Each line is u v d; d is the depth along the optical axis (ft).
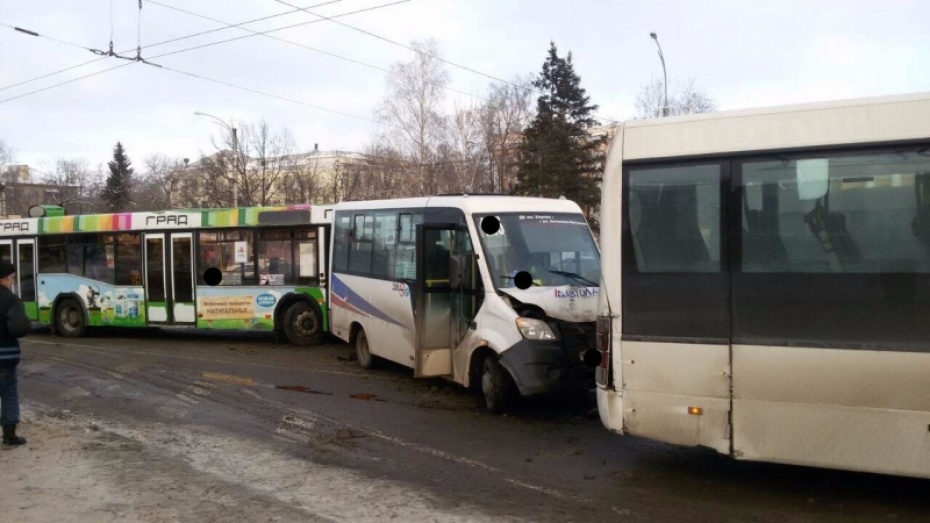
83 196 252.01
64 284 54.80
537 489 19.25
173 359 42.63
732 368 17.81
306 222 47.65
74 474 20.80
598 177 142.72
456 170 144.46
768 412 17.44
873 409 16.37
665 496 18.61
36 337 55.67
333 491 19.22
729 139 18.26
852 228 16.79
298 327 48.03
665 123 19.12
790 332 17.24
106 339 53.47
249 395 32.09
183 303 50.70
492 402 27.76
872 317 16.44
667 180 18.94
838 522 16.66
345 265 40.60
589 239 30.53
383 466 21.49
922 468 15.92
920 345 15.94
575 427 25.85
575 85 144.87
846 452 16.65
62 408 30.14
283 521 17.02
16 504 18.25
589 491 19.06
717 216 18.25
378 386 33.78
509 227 29.50
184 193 176.65
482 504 18.11
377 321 36.37
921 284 16.05
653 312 18.88
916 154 16.34
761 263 17.63
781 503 17.95
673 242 18.75
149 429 26.32
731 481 19.72
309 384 34.47
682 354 18.44
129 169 241.55
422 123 143.54
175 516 17.39
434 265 30.63
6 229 57.41
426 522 16.89
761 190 17.80
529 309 26.71
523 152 145.07
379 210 36.86
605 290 19.65
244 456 22.71
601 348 19.76
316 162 199.00
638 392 19.03
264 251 48.88
